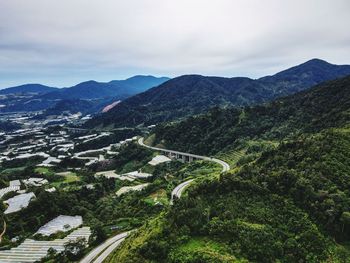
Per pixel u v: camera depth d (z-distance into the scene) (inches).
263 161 4805.6
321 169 4067.4
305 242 3312.0
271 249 3253.0
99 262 4074.8
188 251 3302.2
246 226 3472.0
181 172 7760.8
